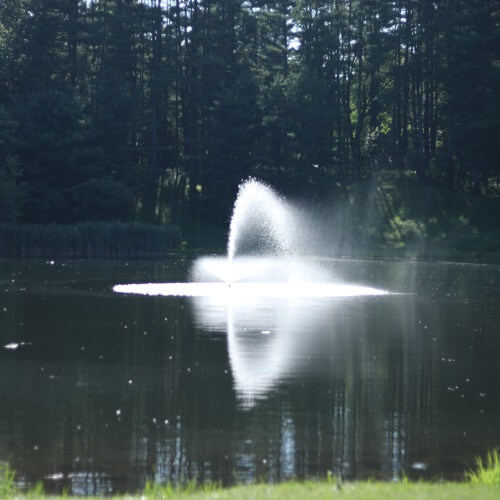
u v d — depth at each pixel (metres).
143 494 18.38
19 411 26.52
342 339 40.09
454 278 76.12
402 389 30.06
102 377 31.20
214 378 31.34
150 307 51.06
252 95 128.25
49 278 71.19
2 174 110.75
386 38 133.62
